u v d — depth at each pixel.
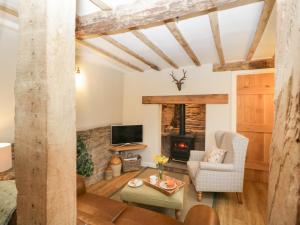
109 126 4.14
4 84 2.27
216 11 1.90
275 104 0.50
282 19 0.47
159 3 1.74
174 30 2.32
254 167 3.60
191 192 3.20
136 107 4.76
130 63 4.07
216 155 3.07
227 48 3.12
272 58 3.45
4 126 2.26
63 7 0.75
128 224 1.65
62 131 0.74
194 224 1.45
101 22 1.99
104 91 4.18
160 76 4.49
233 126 3.79
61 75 0.74
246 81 3.69
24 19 0.74
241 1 1.76
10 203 1.30
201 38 2.70
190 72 4.18
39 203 0.71
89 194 2.18
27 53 0.73
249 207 2.73
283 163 0.44
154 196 2.32
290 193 0.41
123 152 4.46
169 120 5.36
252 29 2.39
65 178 0.76
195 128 5.29
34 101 0.71
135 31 2.40
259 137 3.57
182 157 4.57
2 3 1.90
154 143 4.56
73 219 0.79
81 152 3.13
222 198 3.00
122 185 3.49
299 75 0.39
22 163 0.75
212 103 3.93
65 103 0.75
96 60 3.86
